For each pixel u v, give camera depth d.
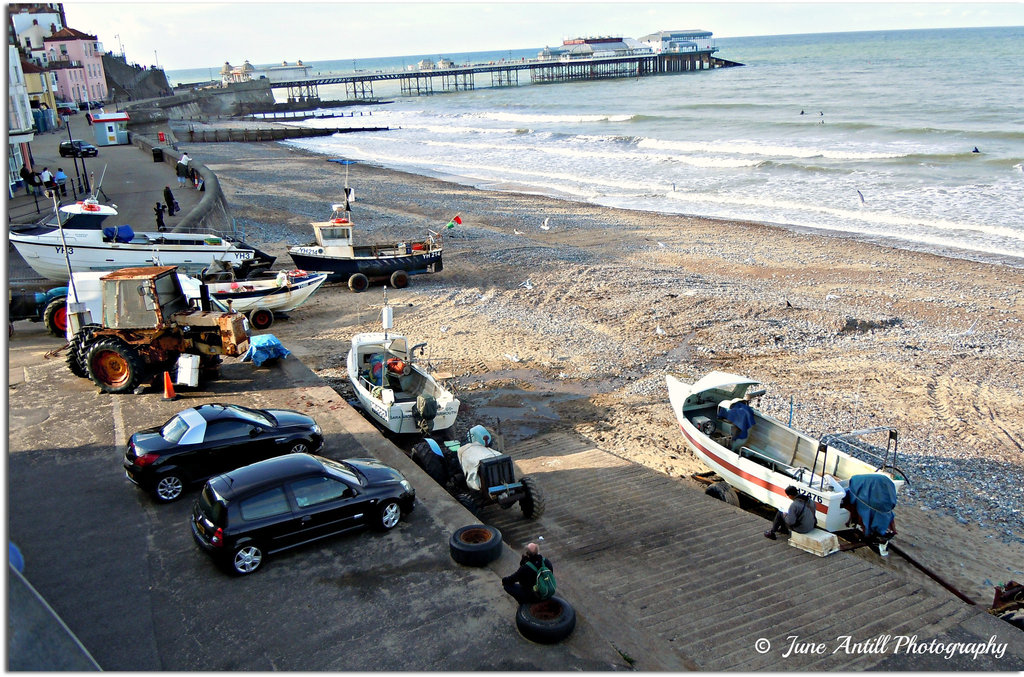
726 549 10.70
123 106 91.31
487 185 53.50
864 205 39.91
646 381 19.52
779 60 196.50
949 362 20.45
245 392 15.35
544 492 13.00
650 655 7.74
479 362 20.81
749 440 14.49
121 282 14.59
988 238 32.94
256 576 9.14
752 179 48.94
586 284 28.42
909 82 104.44
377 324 23.86
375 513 10.02
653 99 109.56
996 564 11.82
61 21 99.44
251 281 23.56
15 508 10.70
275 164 66.62
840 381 19.33
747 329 22.97
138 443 11.06
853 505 11.46
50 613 5.14
